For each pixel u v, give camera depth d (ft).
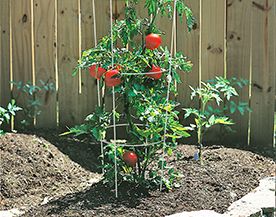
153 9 11.64
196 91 13.76
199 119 13.60
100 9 15.31
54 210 11.25
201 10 15.15
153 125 11.59
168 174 11.98
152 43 11.23
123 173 12.01
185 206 11.30
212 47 15.26
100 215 10.91
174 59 11.76
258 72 15.31
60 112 15.80
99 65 11.51
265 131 15.49
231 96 15.42
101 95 15.62
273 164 13.88
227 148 14.64
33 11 15.55
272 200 11.66
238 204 11.45
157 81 11.70
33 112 15.85
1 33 15.67
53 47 15.62
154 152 11.83
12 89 15.83
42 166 13.58
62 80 15.69
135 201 11.39
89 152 14.93
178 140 15.51
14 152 13.74
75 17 15.43
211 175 12.60
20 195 12.73
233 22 15.19
